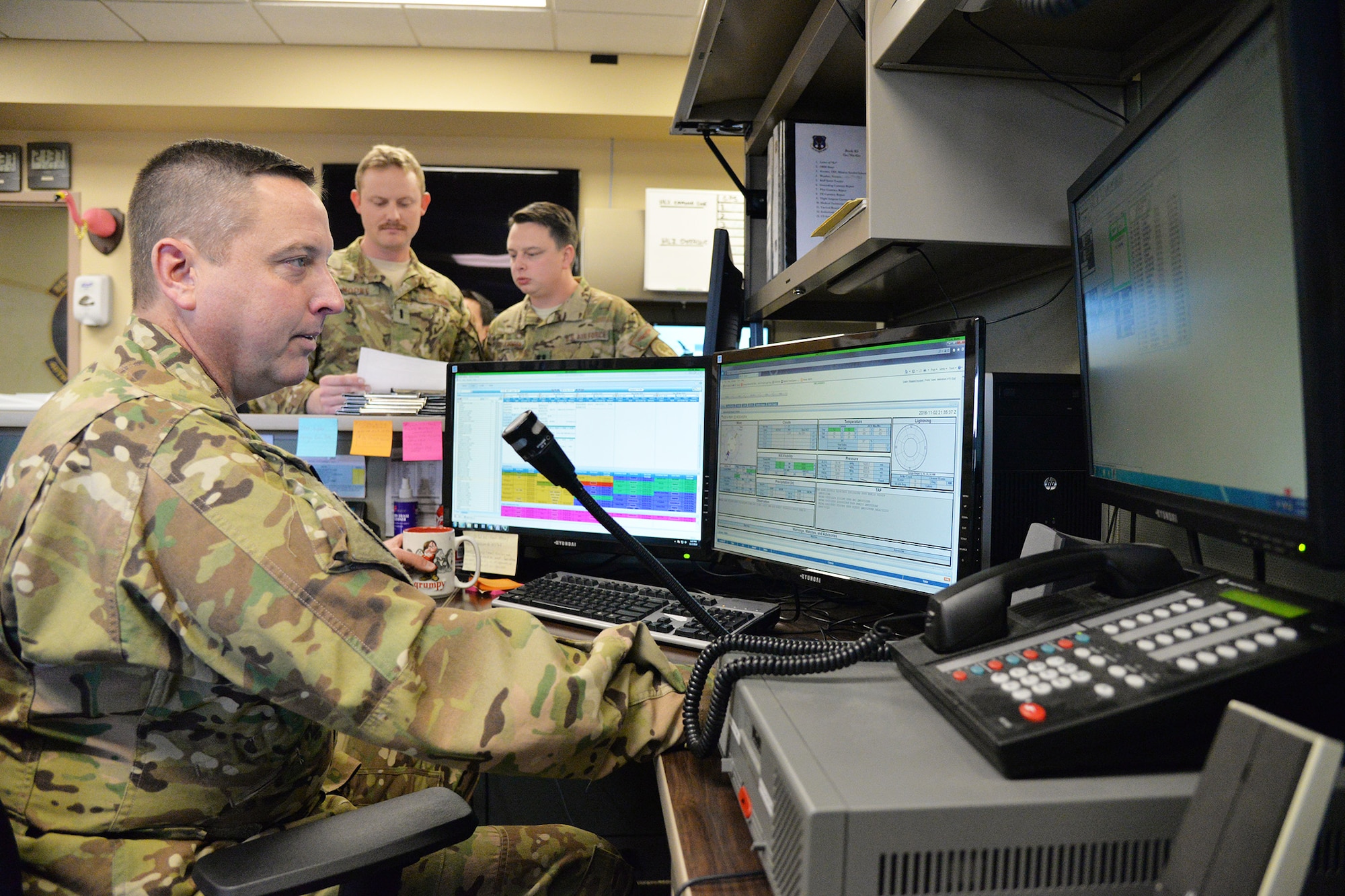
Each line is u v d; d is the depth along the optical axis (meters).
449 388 1.33
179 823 0.65
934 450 0.81
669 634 0.90
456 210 3.92
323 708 0.59
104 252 3.85
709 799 0.59
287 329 0.80
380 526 1.40
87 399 0.65
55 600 0.59
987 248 1.02
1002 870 0.38
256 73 3.58
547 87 3.65
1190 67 0.55
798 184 1.46
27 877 0.61
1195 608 0.47
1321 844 0.37
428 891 0.75
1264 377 0.47
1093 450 0.80
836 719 0.47
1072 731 0.39
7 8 3.26
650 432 1.17
